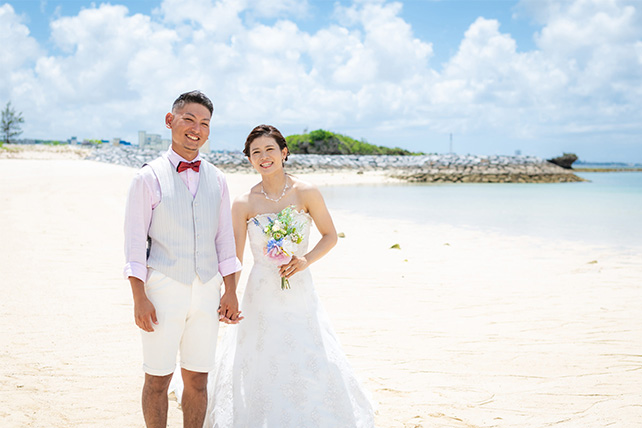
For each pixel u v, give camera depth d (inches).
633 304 237.0
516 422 125.7
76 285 245.6
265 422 111.5
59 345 170.6
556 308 230.1
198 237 107.7
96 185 844.0
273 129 129.9
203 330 109.7
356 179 1775.3
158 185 105.3
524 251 382.0
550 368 160.9
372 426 119.3
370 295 250.5
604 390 144.9
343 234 444.1
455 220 584.4
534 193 1163.3
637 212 689.0
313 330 122.6
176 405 135.6
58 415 124.5
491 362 165.6
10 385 139.7
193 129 107.1
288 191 131.0
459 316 216.7
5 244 337.1
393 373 156.0
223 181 116.0
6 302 214.2
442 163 2322.8
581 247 402.0
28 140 3132.4
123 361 159.3
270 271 125.2
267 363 117.6
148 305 101.5
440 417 127.8
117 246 349.7
